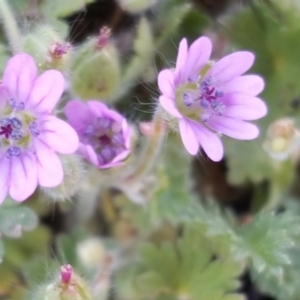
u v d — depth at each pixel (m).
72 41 0.11
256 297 0.11
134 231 0.11
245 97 0.10
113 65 0.10
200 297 0.11
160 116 0.10
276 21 0.11
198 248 0.11
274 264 0.10
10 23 0.10
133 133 0.10
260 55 0.11
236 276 0.11
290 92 0.11
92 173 0.10
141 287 0.11
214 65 0.10
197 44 0.09
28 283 0.10
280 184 0.11
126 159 0.10
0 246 0.10
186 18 0.11
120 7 0.11
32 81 0.09
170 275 0.11
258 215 0.11
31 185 0.09
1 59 0.10
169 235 0.11
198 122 0.10
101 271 0.10
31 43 0.09
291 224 0.10
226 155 0.11
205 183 0.12
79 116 0.10
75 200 0.11
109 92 0.10
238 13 0.11
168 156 0.11
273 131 0.10
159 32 0.11
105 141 0.10
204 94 0.09
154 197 0.11
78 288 0.09
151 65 0.11
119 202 0.11
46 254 0.11
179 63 0.09
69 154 0.09
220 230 0.10
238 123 0.10
